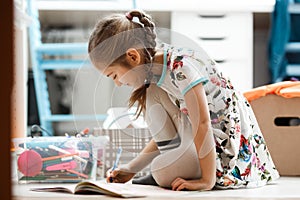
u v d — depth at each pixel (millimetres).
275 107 2080
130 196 1285
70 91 3174
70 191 1389
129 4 2752
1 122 664
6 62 662
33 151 1661
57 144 1678
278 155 2084
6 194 668
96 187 1346
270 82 3061
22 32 2148
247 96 2066
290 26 2992
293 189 1534
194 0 2738
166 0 2766
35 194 1357
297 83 2107
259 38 3326
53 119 2812
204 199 1249
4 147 665
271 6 2775
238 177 1548
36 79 2791
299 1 2916
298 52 2959
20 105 2104
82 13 2953
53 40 3219
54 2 2766
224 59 2795
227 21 2783
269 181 1718
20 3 2082
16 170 1688
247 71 2793
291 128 2080
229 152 1530
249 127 1639
